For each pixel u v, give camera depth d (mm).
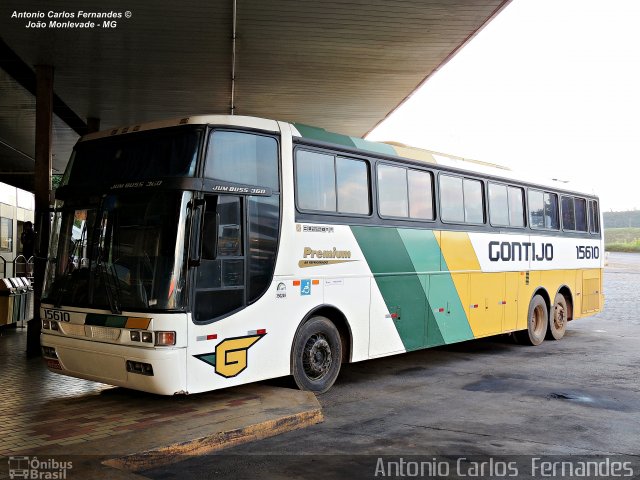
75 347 7250
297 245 8164
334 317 9008
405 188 10266
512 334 13945
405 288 10062
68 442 5836
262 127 7832
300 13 10156
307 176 8484
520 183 13359
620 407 8047
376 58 12414
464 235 11508
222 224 7242
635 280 34719
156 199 6934
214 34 10977
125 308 6836
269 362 7738
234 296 7293
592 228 16547
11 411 7039
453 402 8320
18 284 14148
